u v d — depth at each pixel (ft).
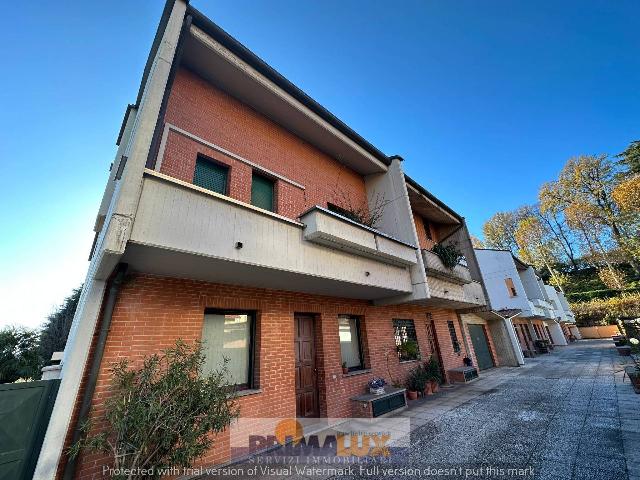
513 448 15.28
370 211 30.83
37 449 11.16
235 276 16.33
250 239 14.61
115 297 13.23
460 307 40.93
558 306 100.22
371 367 25.59
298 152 25.99
